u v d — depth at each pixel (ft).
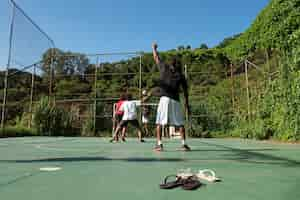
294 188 5.41
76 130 38.65
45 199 4.60
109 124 38.83
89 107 39.52
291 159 9.94
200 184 5.56
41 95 37.11
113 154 11.76
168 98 13.41
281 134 23.06
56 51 39.99
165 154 11.81
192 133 36.96
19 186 5.53
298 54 19.95
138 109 36.88
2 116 28.94
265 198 4.69
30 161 9.30
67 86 40.14
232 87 38.09
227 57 44.98
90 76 40.60
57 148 15.35
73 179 6.22
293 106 20.85
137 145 18.39
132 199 4.61
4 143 20.02
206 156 11.03
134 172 7.13
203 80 41.83
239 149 14.61
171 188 5.35
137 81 40.04
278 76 23.89
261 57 30.96
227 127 37.47
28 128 33.78
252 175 6.78
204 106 38.34
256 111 29.48
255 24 32.09
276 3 23.48
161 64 13.69
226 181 6.05
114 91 39.88
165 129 35.53
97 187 5.46
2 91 28.89
